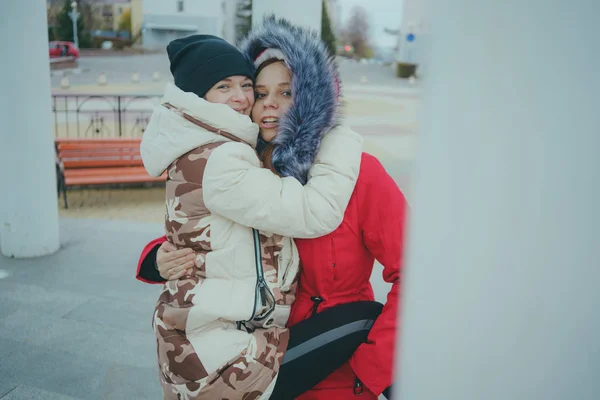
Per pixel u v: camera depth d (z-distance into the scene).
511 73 0.54
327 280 1.48
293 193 1.33
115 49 40.66
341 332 1.41
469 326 0.60
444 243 0.60
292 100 1.45
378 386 1.37
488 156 0.56
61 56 32.53
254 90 1.61
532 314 0.58
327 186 1.35
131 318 3.64
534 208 0.56
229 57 1.49
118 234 5.59
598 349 0.57
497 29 0.54
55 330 3.43
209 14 35.16
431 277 0.61
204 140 1.38
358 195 1.45
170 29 38.66
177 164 1.40
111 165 7.35
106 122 12.70
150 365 3.05
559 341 0.58
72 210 6.80
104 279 4.32
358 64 42.62
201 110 1.38
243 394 1.31
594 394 0.58
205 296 1.33
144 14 38.69
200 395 1.30
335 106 1.45
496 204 0.57
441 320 0.61
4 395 2.71
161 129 1.43
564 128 0.54
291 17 3.51
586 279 0.56
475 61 0.55
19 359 3.07
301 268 1.52
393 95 22.03
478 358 0.60
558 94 0.53
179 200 1.39
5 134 4.55
